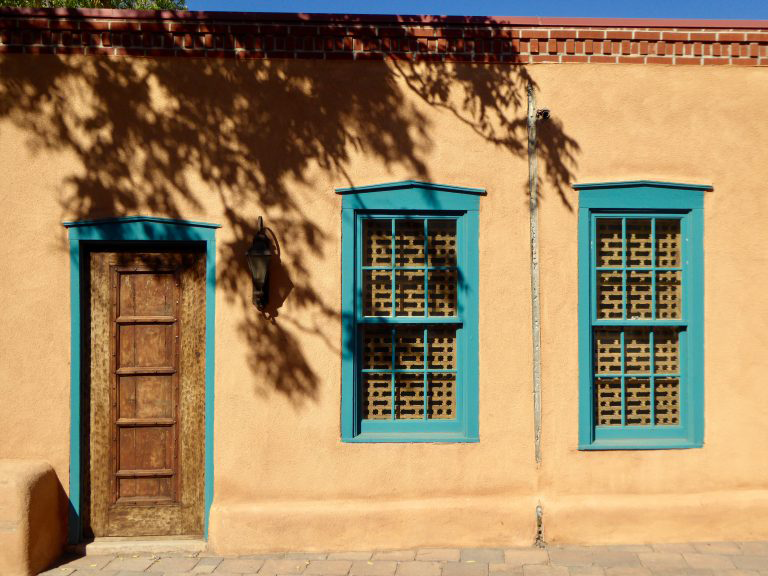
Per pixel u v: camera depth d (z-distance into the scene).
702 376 5.44
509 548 5.22
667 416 5.55
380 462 5.31
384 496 5.31
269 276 5.29
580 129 5.45
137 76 5.27
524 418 5.38
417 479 5.32
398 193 5.38
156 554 5.16
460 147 5.41
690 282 5.48
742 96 5.50
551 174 5.43
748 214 5.47
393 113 5.39
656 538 5.29
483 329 5.38
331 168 5.36
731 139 5.49
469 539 5.25
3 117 5.20
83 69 5.24
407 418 5.50
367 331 5.50
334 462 5.30
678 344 5.56
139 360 5.37
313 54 5.37
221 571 4.81
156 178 5.26
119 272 5.36
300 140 5.34
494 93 5.44
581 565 4.86
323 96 5.37
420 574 4.73
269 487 5.27
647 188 5.44
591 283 5.45
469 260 5.41
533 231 5.41
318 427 5.30
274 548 5.18
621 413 5.53
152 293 5.38
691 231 5.48
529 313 5.40
